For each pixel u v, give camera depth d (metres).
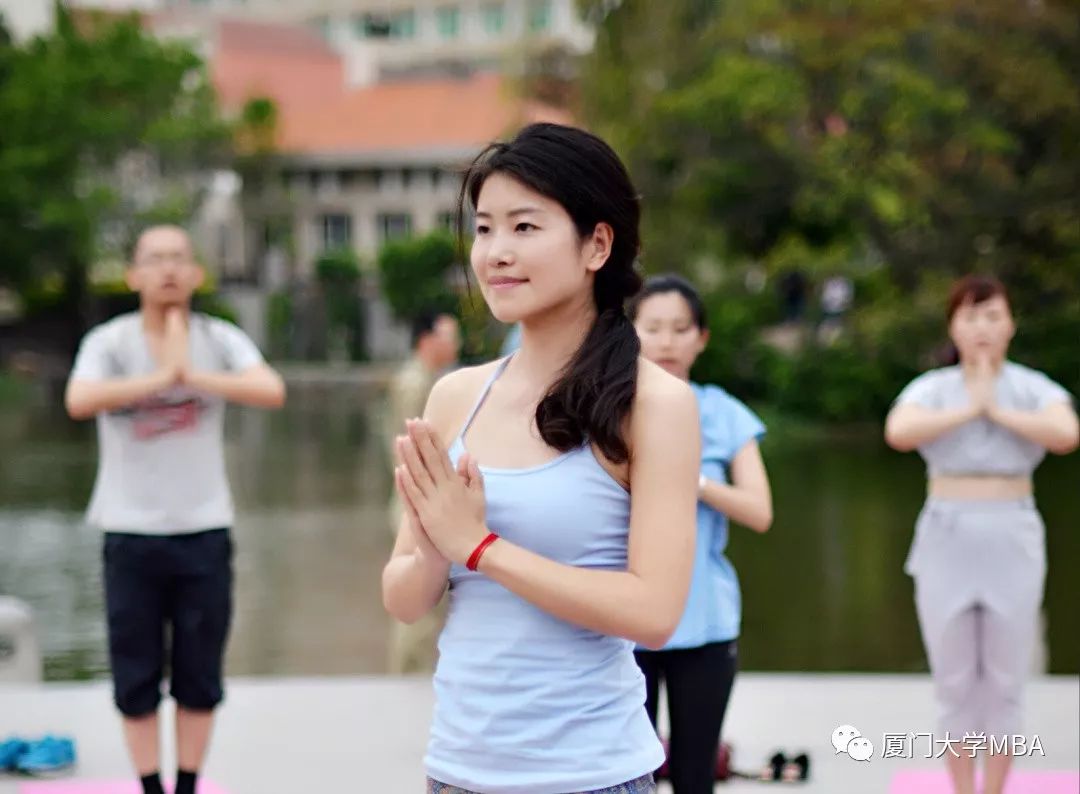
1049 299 30.98
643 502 3.50
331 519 21.08
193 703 6.82
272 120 55.66
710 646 5.86
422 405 10.18
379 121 61.84
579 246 3.60
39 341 50.88
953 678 6.70
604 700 3.51
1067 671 12.11
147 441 6.70
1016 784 7.34
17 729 8.54
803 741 8.27
